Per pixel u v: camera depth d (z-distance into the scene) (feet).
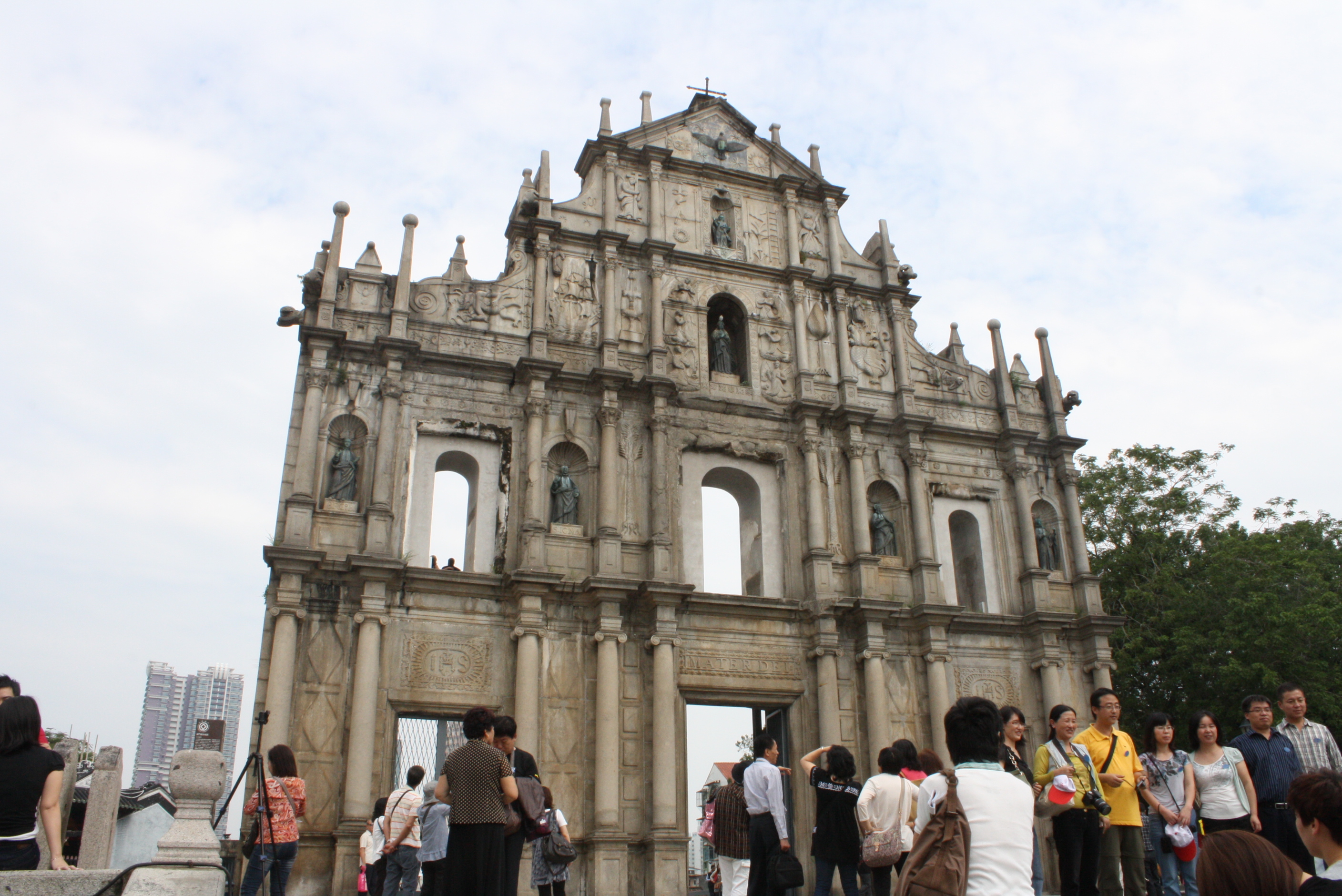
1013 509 124.88
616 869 91.91
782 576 113.19
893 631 112.68
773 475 117.60
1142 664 148.05
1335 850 24.02
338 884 83.87
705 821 71.61
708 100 131.54
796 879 53.52
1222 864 21.22
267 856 55.98
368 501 99.30
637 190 122.52
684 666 103.09
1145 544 159.12
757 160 131.44
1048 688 114.83
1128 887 49.65
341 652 92.79
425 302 109.09
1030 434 126.41
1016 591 121.19
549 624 99.81
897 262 131.85
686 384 115.85
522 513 103.81
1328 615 134.21
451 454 105.50
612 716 96.58
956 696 112.78
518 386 108.99
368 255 108.47
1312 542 165.78
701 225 124.36
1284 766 49.32
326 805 87.76
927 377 128.06
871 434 122.01
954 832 27.12
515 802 47.44
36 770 38.86
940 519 122.42
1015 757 48.93
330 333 101.65
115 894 40.24
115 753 76.13
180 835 43.37
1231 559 146.00
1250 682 136.26
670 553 106.73
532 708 94.94
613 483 106.01
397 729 93.04
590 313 114.93
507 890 46.19
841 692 107.76
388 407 102.06
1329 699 132.77
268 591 92.38
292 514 94.89
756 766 56.54
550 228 115.03
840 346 123.85
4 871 37.32
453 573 97.04
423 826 54.03
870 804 50.72
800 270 124.67
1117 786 49.44
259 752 86.38
